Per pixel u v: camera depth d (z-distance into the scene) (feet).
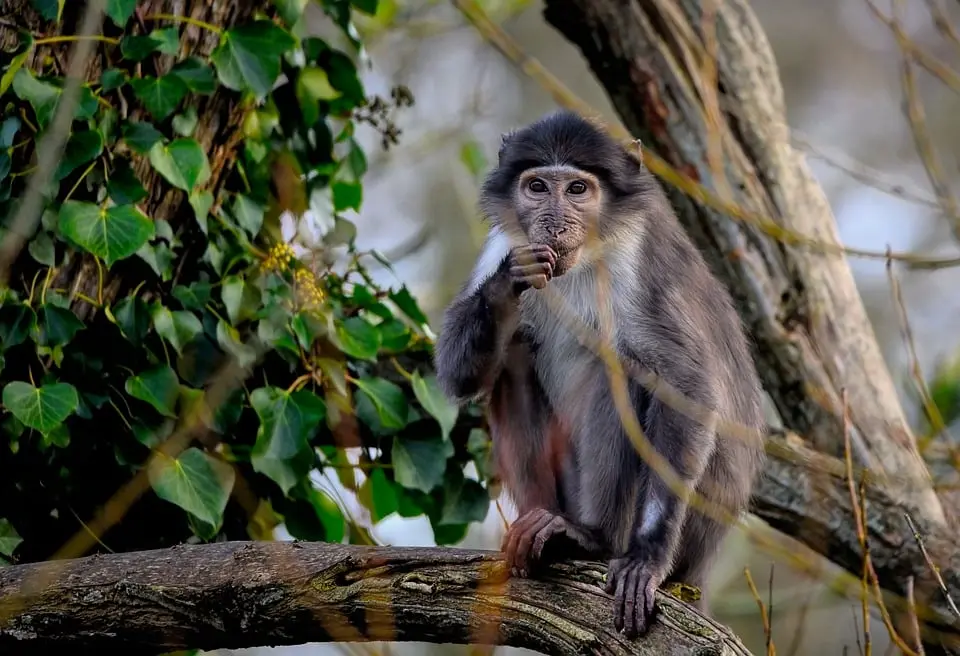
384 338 32.91
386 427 31.94
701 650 21.02
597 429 29.09
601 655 21.85
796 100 75.87
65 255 28.17
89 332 28.32
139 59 28.63
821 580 32.63
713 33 33.60
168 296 29.55
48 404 27.02
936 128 71.31
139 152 28.48
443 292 47.62
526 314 30.81
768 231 29.63
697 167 36.01
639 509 26.30
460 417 33.68
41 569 25.00
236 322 29.91
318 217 32.86
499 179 32.32
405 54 57.26
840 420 35.81
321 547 24.32
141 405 28.35
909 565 34.30
